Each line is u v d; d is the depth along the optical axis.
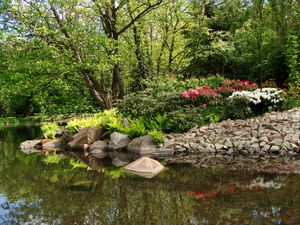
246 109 9.77
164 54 19.67
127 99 11.30
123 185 5.70
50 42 13.14
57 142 11.59
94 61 13.60
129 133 9.92
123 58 16.02
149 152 8.91
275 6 13.91
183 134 9.34
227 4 15.66
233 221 3.80
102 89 15.29
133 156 8.84
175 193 5.07
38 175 6.79
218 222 3.80
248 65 15.88
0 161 8.69
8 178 6.58
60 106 17.58
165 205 4.52
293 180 5.45
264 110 10.09
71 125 11.74
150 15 16.52
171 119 9.76
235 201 4.51
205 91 10.54
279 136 8.28
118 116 11.34
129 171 6.91
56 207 4.65
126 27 14.98
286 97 10.55
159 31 19.00
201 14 18.08
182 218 3.99
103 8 14.55
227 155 8.03
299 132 8.27
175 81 14.20
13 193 5.45
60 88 15.43
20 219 4.23
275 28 14.13
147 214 4.21
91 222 4.03
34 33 12.63
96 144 10.15
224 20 17.42
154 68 18.91
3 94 14.50
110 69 15.38
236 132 8.82
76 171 7.09
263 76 15.02
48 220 4.16
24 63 13.21
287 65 13.77
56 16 13.25
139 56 17.59
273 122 8.84
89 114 16.38
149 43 18.62
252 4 12.94
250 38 12.83
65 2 12.71
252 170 6.34
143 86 17.64
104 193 5.26
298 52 13.30
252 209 4.16
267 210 4.09
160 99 10.66
